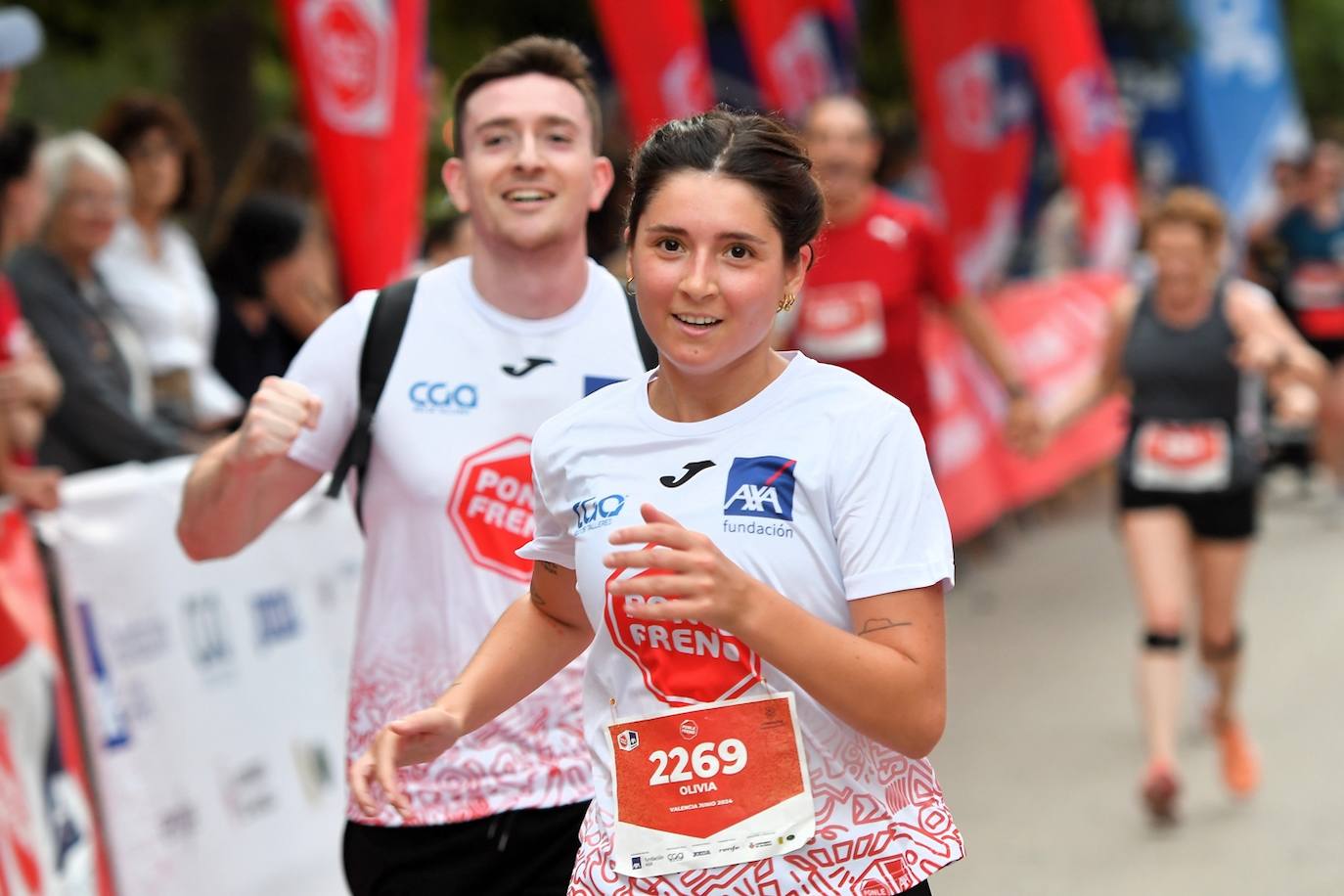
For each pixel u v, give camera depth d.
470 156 9.90
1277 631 25.02
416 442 9.80
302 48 15.12
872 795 7.26
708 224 6.87
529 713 9.73
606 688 7.47
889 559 7.04
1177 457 17.86
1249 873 15.84
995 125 33.88
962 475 29.98
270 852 14.00
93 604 12.54
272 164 18.59
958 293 20.12
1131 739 20.20
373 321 9.90
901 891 7.22
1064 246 44.56
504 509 9.82
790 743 7.17
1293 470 36.88
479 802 9.70
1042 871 16.03
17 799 11.56
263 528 10.13
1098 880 15.75
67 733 12.16
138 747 12.80
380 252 15.57
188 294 17.39
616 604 7.24
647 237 6.99
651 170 6.98
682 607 6.48
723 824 7.21
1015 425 20.00
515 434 9.85
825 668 6.66
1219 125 46.25
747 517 7.13
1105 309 36.62
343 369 9.88
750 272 6.92
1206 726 19.95
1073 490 37.03
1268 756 19.45
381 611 9.95
